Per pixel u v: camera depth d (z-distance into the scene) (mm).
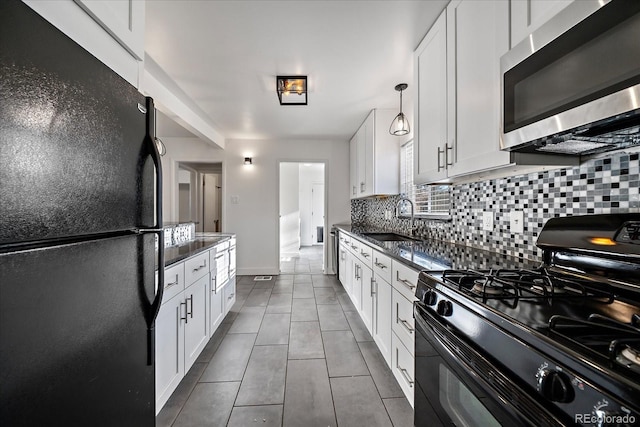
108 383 765
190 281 1926
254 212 4984
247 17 1770
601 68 732
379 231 3746
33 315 540
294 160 5008
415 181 2066
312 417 1563
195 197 6629
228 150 4949
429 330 1059
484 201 1853
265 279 4625
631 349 502
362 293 2738
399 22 1810
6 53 491
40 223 561
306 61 2295
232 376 1947
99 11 820
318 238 8867
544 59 906
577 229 1093
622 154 1066
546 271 1119
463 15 1479
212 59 2262
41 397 557
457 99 1532
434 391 1020
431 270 1271
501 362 701
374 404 1664
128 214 869
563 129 843
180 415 1579
